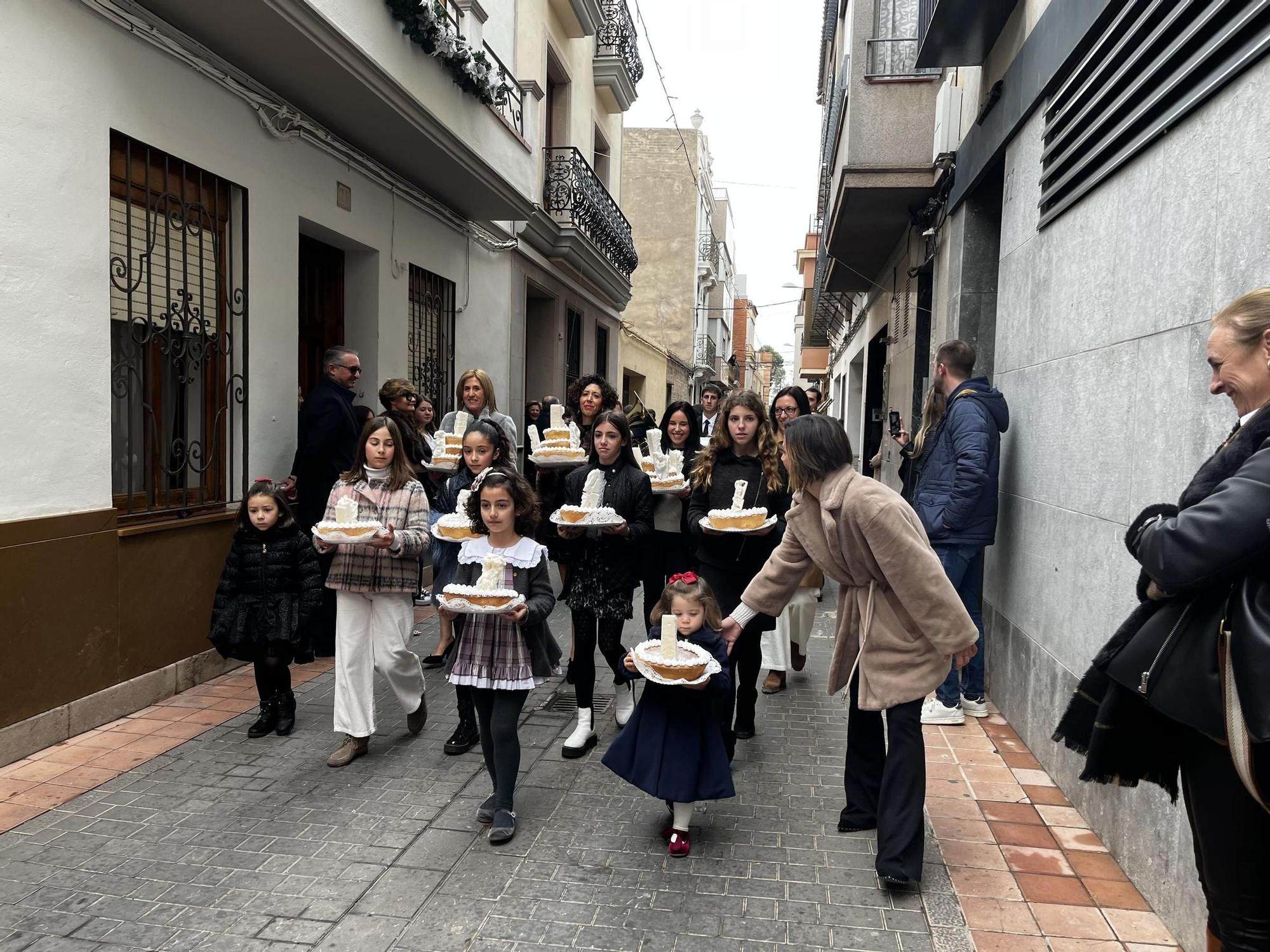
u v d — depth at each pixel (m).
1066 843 3.49
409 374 8.66
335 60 5.64
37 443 4.22
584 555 4.54
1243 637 1.76
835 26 12.42
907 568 3.04
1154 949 2.76
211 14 5.00
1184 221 2.89
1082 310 3.85
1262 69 2.44
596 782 4.10
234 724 4.78
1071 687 3.83
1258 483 1.72
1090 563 3.61
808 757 4.48
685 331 31.48
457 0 8.20
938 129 7.52
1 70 3.97
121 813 3.66
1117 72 3.53
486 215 9.74
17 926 2.82
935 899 3.06
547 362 13.75
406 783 4.04
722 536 4.44
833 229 9.84
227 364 5.82
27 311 4.14
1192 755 1.96
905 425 9.89
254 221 5.97
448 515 4.79
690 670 3.17
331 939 2.78
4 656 4.07
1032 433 4.57
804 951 2.75
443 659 5.98
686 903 3.03
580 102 14.16
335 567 4.27
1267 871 1.88
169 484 5.23
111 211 4.80
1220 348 1.97
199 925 2.85
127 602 4.83
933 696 4.94
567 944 2.77
